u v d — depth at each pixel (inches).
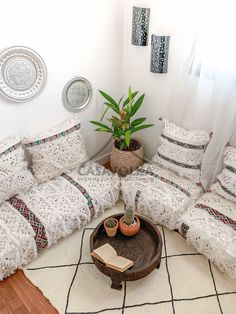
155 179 82.4
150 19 80.7
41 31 70.7
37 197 74.2
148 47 85.0
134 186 80.7
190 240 68.5
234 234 64.0
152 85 89.7
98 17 80.7
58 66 78.0
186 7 71.2
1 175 69.9
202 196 76.3
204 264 68.4
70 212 71.8
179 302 60.4
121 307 59.6
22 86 72.1
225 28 63.9
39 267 67.7
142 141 103.7
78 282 64.6
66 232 72.0
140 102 87.4
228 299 60.7
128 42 89.5
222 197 74.9
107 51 88.1
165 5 75.3
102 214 83.2
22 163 74.9
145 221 69.4
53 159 80.6
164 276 65.7
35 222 67.0
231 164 71.6
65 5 72.4
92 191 78.1
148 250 64.7
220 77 69.4
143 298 61.2
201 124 79.7
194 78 76.9
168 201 74.3
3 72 67.5
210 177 81.0
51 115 82.6
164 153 85.4
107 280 65.0
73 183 80.3
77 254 71.2
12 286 63.4
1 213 68.8
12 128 75.5
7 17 63.9
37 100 77.4
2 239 62.4
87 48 82.4
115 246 65.6
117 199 85.3
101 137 102.5
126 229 65.6
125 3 84.0
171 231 77.6
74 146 84.4
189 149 79.6
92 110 93.4
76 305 60.0
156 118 94.0
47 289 63.0
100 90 90.0
